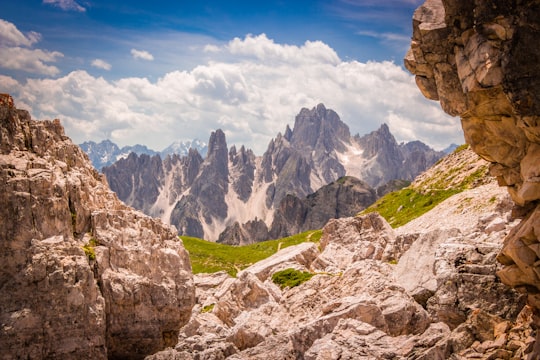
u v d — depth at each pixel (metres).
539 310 35.47
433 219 104.00
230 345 48.94
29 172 41.34
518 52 28.16
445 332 44.00
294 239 184.25
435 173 168.88
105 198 50.03
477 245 54.84
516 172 34.06
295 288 65.38
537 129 29.22
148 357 44.59
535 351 34.59
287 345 48.25
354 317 49.41
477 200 102.31
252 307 68.88
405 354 41.50
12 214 39.59
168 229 51.34
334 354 41.72
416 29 33.59
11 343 38.16
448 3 30.78
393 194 174.88
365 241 95.62
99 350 41.72
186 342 52.06
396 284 57.47
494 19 28.78
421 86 36.62
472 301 48.34
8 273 39.19
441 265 53.22
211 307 77.50
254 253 164.50
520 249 32.66
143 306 45.75
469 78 30.48
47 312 39.53
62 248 41.16
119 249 45.47
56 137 48.25
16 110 44.28
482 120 33.03
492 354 37.66
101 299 42.41
